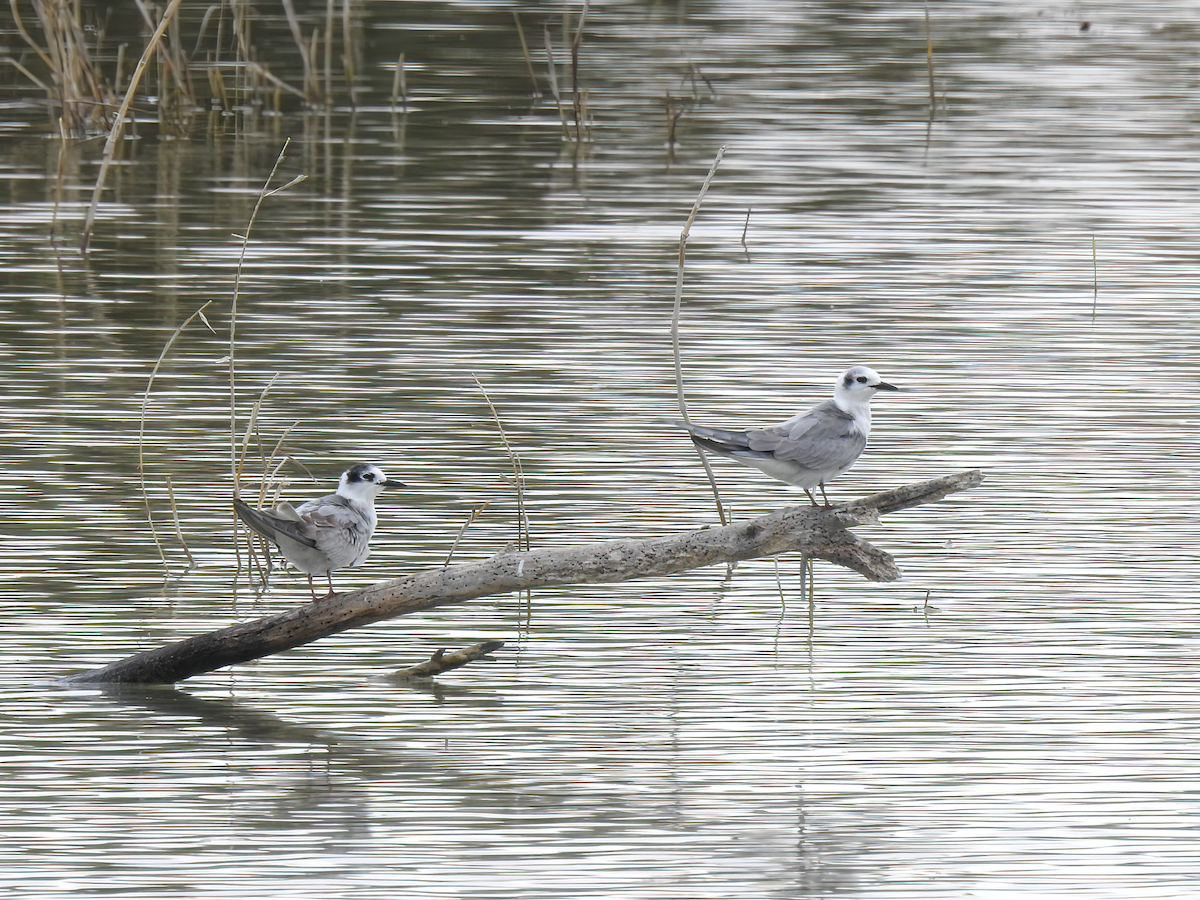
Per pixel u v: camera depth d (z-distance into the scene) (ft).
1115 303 73.05
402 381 62.13
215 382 61.82
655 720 39.06
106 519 49.78
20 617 43.42
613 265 77.82
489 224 84.07
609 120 105.19
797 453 39.88
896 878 32.37
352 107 107.76
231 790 35.53
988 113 107.65
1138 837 33.94
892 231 83.66
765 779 36.29
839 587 47.42
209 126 103.04
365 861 32.68
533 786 35.91
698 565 39.47
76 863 32.35
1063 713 39.37
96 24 116.98
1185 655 42.37
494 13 128.98
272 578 46.44
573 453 55.47
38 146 98.02
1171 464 55.42
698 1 135.44
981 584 46.85
